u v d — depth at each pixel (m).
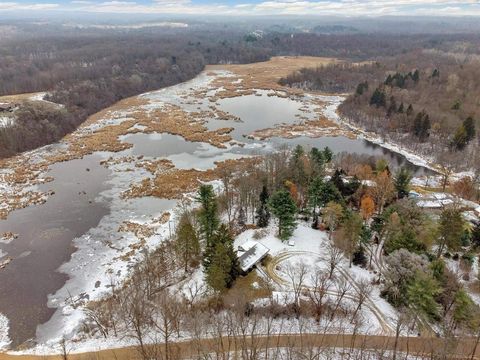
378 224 63.47
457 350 40.59
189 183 87.50
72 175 92.69
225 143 115.31
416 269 47.47
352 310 48.50
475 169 95.69
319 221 67.94
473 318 42.81
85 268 59.84
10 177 90.44
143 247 64.56
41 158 102.75
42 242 66.31
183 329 45.00
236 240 62.97
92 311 50.47
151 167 96.31
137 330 40.84
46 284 56.50
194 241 55.94
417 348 42.22
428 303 44.44
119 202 79.88
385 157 107.00
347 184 74.69
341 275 54.72
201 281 55.03
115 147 109.94
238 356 40.53
